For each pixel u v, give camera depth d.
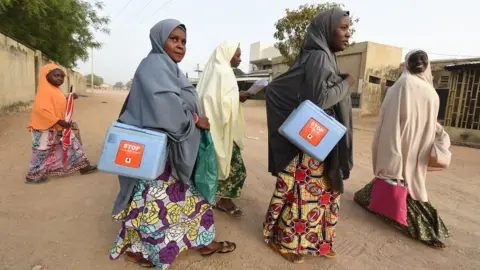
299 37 11.70
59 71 3.92
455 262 2.66
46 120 3.88
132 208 2.19
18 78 10.16
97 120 9.61
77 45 18.52
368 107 17.62
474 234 3.18
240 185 3.34
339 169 2.34
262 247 2.75
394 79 18.25
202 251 2.54
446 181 5.02
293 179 2.44
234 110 2.98
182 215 2.29
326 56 2.27
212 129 2.96
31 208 3.26
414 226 2.99
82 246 2.62
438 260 2.69
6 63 9.20
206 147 2.28
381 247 2.86
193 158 2.19
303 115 2.10
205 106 2.95
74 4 14.30
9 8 10.97
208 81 3.05
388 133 2.97
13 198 3.49
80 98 19.12
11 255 2.43
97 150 5.80
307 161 2.37
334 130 2.09
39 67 12.38
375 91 17.73
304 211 2.45
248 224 3.19
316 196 2.43
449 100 9.94
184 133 2.11
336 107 2.33
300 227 2.49
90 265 2.37
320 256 2.65
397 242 2.97
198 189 2.33
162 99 2.00
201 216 2.41
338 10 2.30
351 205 3.80
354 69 17.73
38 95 3.85
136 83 2.12
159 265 2.21
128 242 2.41
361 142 8.72
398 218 2.94
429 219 3.00
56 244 2.62
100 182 4.13
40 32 13.57
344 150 2.33
